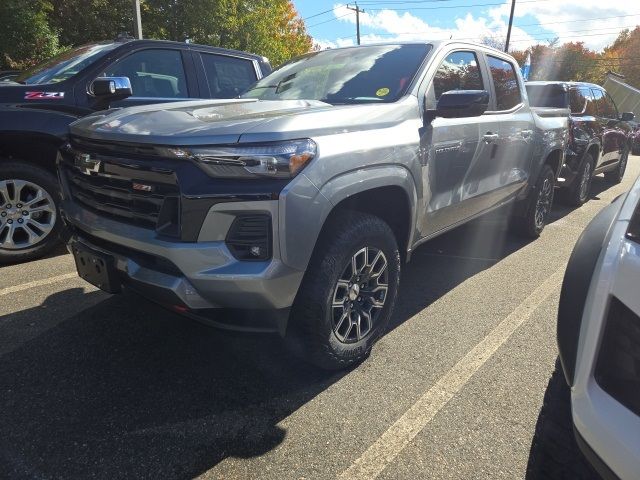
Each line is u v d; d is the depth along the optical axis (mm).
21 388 2613
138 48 5051
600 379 1357
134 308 3561
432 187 3238
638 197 1588
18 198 4371
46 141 4352
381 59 3545
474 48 4074
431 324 3441
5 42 14039
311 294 2438
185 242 2191
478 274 4449
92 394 2580
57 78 4664
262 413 2457
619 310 1350
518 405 2551
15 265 4422
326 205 2320
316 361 2633
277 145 2195
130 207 2455
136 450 2193
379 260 2844
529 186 5102
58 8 17750
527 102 4945
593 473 1518
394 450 2219
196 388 2652
